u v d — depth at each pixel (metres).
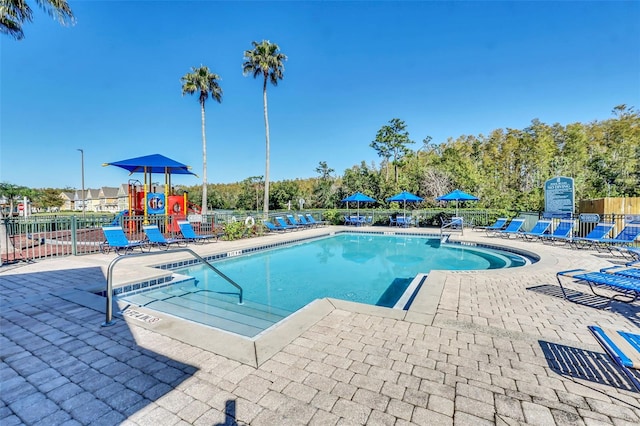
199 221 13.38
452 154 34.19
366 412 1.93
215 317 4.29
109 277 3.47
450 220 16.84
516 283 5.22
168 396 2.11
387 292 6.37
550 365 2.51
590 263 6.96
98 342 2.97
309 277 7.56
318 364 2.54
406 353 2.73
